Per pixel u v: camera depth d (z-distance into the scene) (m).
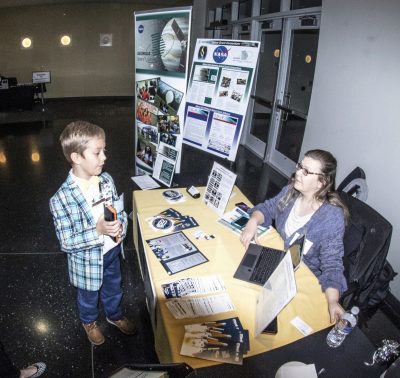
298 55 4.29
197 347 1.15
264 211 1.98
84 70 9.63
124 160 5.10
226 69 3.02
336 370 1.11
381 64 2.69
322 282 1.51
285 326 1.28
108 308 1.89
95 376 1.79
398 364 0.94
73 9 8.92
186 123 3.42
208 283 1.46
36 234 3.05
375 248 1.67
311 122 3.75
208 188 2.11
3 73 8.86
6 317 2.13
